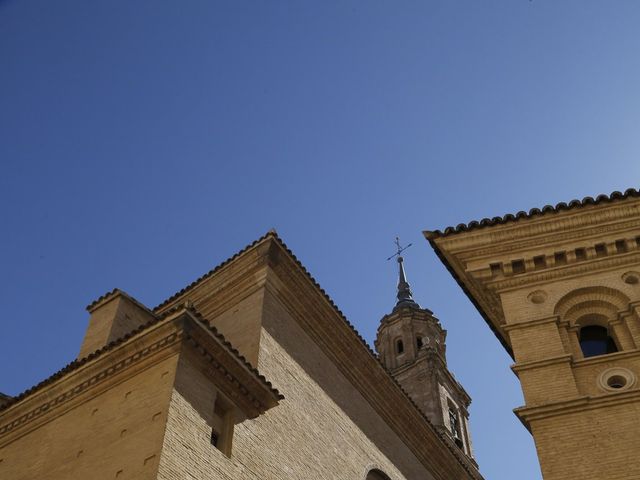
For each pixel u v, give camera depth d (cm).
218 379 1911
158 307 2683
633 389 1644
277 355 2298
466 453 4919
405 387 5203
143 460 1658
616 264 1950
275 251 2492
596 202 2009
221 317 2472
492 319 2086
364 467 2472
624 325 1850
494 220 2038
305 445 2206
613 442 1564
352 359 2667
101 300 2511
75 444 1872
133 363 1917
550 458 1575
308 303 2548
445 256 2053
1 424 2138
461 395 5359
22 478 1919
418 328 5775
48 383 2061
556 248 2002
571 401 1650
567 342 1833
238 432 1911
